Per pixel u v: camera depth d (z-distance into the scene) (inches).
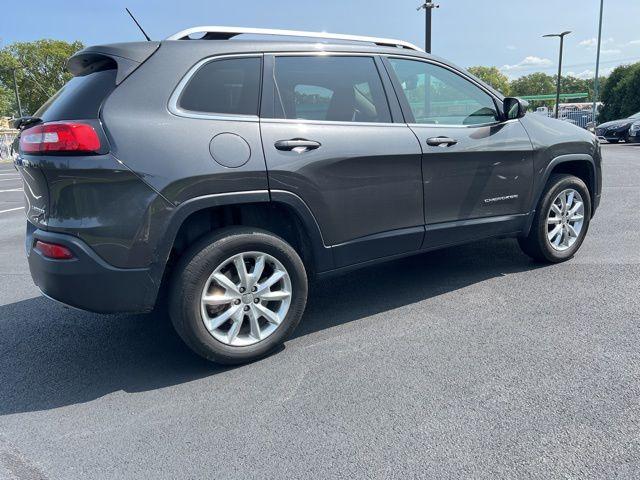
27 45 2878.9
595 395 99.5
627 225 235.0
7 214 378.6
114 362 125.9
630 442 85.6
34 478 83.9
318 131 122.9
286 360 121.1
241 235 113.7
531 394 100.9
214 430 95.3
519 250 201.3
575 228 182.2
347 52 133.6
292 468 83.7
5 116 2322.8
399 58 143.3
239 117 114.7
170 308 111.2
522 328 130.8
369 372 113.0
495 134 155.1
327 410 99.4
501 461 82.6
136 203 102.9
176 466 85.7
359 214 130.5
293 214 122.1
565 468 80.3
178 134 106.7
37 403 108.0
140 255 104.9
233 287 114.9
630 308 139.3
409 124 139.6
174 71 110.3
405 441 88.8
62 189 101.5
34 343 138.2
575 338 123.6
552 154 168.7
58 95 116.9
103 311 106.3
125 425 98.3
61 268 102.8
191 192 106.7
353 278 179.5
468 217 153.0
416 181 139.1
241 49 118.4
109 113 102.7
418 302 153.3
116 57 108.0
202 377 116.0
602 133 845.2
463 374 110.0
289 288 122.0
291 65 124.3
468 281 169.0
